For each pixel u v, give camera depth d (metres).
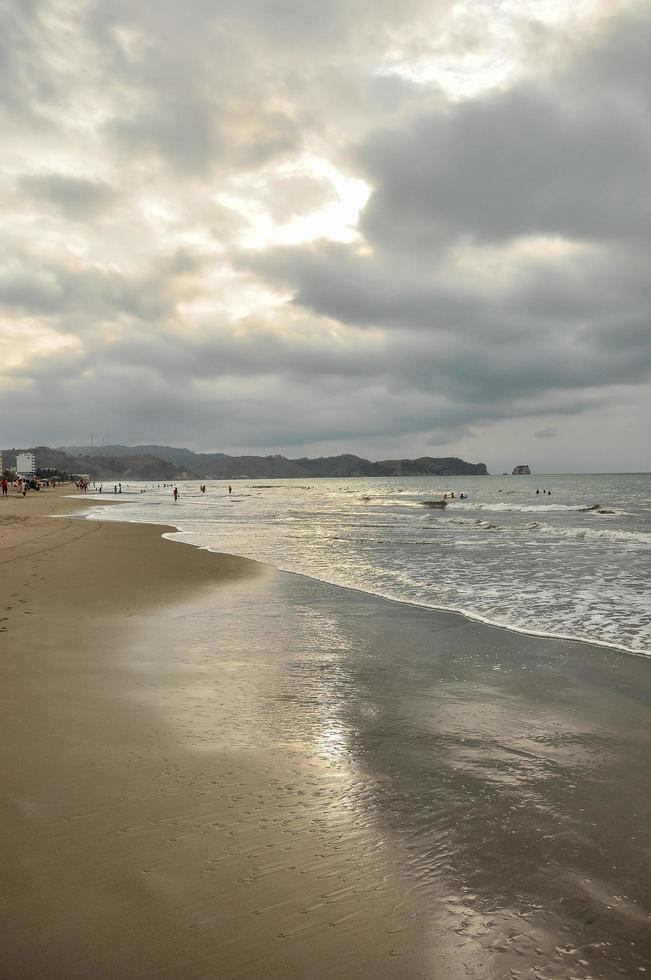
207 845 3.20
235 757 4.37
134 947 2.42
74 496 83.69
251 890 2.82
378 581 13.20
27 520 32.78
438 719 5.22
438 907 2.73
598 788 3.92
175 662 6.91
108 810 3.55
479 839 3.31
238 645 7.71
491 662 7.04
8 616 9.16
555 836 3.33
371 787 3.94
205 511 47.62
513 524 33.28
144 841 3.22
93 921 2.57
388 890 2.84
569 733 4.89
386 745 4.65
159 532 26.23
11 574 13.52
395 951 2.44
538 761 4.36
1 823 3.38
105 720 5.05
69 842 3.19
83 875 2.90
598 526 32.09
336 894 2.81
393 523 34.19
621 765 4.27
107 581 12.75
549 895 2.82
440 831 3.39
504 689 6.05
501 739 4.77
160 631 8.42
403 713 5.36
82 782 3.91
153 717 5.15
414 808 3.66
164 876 2.91
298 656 7.23
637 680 6.33
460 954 2.43
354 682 6.25
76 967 2.30
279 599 11.01
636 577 13.78
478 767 4.26
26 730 4.80
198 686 6.05
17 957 2.34
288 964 2.36
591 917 2.66
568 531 26.55
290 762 4.31
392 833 3.36
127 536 23.56
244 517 39.94
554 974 2.32
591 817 3.54
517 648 7.66
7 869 2.94
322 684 6.18
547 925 2.61
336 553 18.98
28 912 2.62
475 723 5.12
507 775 4.13
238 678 6.34
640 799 3.76
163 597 11.06
